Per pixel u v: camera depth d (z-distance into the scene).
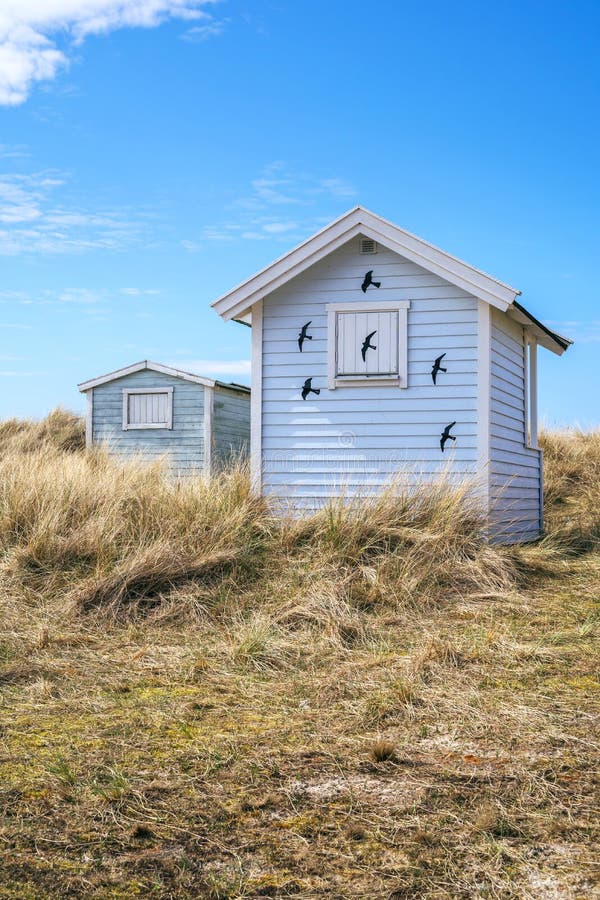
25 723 5.11
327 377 11.97
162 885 3.19
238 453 21.06
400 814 3.77
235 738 4.80
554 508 15.27
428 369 11.61
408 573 8.41
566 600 8.30
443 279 11.57
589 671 6.05
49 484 10.09
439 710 5.24
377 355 11.80
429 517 9.59
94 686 5.91
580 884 3.17
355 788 4.07
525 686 5.72
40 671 6.23
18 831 3.62
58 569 8.62
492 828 3.62
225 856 3.42
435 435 11.55
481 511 9.94
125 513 9.69
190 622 7.60
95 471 11.26
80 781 4.16
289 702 5.53
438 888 3.16
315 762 4.42
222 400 20.64
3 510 9.73
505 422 12.23
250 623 7.39
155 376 20.45
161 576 8.32
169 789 4.07
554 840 3.52
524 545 11.62
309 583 8.20
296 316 12.12
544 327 13.16
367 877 3.25
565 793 3.98
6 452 19.30
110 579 8.12
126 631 7.38
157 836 3.59
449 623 7.49
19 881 3.21
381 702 5.37
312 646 6.82
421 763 4.39
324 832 3.61
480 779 4.16
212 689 5.84
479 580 8.64
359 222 11.56
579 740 4.67
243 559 8.78
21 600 8.02
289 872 3.29
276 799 3.93
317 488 11.96
